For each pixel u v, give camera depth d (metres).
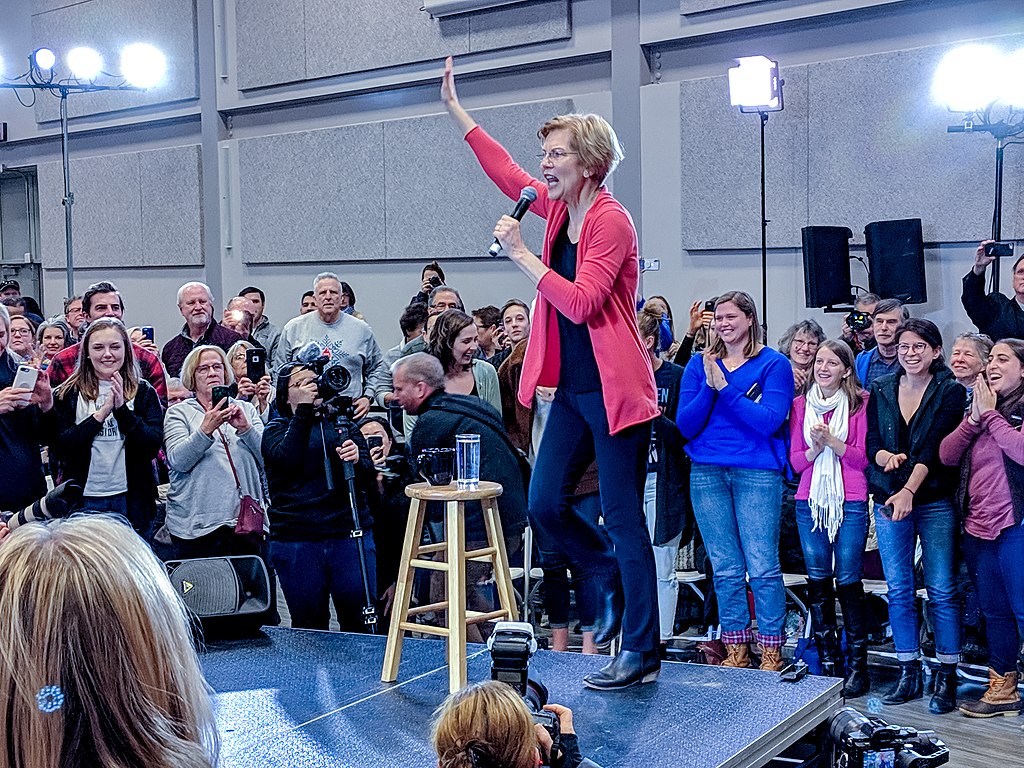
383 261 8.27
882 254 5.82
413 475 3.56
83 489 3.50
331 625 4.80
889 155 5.99
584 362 2.43
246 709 2.64
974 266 5.18
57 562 0.79
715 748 2.33
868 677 4.04
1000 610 3.78
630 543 2.54
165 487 5.20
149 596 0.81
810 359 4.57
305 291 8.76
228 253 9.19
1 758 0.78
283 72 8.56
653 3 6.78
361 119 8.34
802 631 4.24
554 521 2.55
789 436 4.12
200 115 9.27
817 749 2.68
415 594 3.60
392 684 2.81
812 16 6.20
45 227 10.70
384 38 7.99
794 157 6.31
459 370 3.85
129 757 0.79
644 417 2.39
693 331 4.92
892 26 6.02
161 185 9.55
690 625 4.47
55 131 10.47
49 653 0.77
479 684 1.56
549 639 4.14
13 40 10.70
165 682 0.81
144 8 9.43
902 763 2.21
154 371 4.96
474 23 7.52
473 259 7.76
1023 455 3.64
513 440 4.09
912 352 3.84
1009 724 3.68
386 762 2.32
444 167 7.80
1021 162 5.56
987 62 5.22
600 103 7.11
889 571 3.94
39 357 5.96
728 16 6.50
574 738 1.94
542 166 2.39
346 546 3.45
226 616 3.20
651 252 6.95
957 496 3.85
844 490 3.99
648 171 6.89
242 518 3.76
